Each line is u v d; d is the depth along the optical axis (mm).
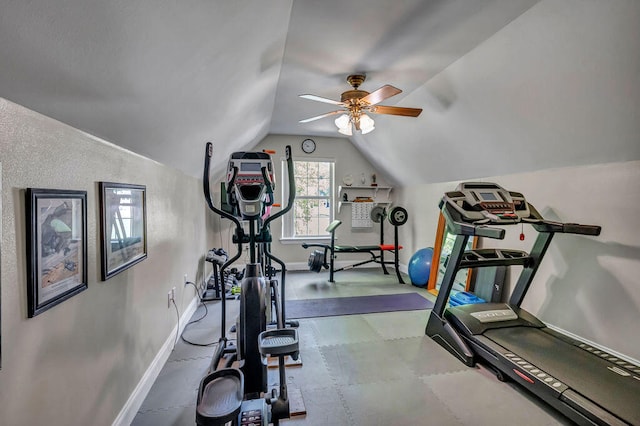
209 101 2143
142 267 2014
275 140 5445
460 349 2459
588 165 2510
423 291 4332
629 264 2246
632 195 2221
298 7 1866
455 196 2633
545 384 1820
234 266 5305
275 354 1521
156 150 2123
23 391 997
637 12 1538
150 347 2135
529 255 2727
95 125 1350
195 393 2031
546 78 2160
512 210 2549
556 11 1796
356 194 5758
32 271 1023
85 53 938
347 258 5816
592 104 2072
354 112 3047
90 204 1402
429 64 2637
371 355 2543
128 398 1771
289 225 5609
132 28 1014
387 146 4734
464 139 3355
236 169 1886
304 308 3625
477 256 2801
